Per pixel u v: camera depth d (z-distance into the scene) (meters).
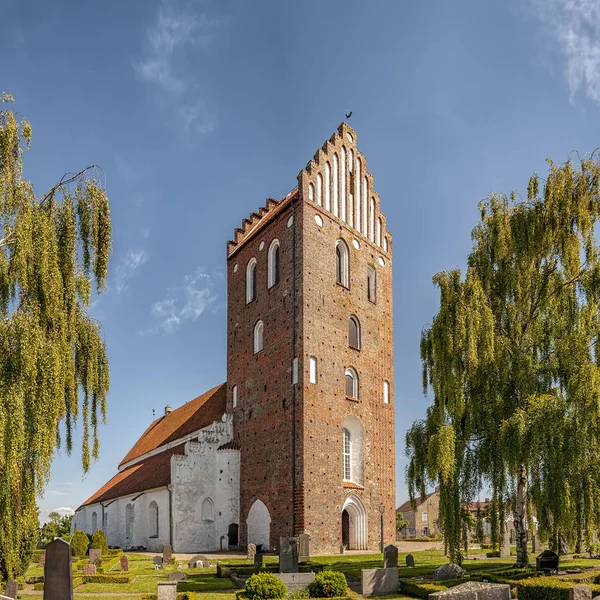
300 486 37.59
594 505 21.89
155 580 27.55
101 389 19.88
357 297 45.19
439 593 17.84
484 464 24.31
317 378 40.03
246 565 31.31
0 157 18.12
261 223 48.22
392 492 44.84
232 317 48.78
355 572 28.67
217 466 44.53
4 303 17.81
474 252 28.14
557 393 24.53
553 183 26.05
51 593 15.32
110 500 54.72
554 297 26.23
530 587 19.27
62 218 19.12
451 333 25.39
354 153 47.84
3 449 14.97
